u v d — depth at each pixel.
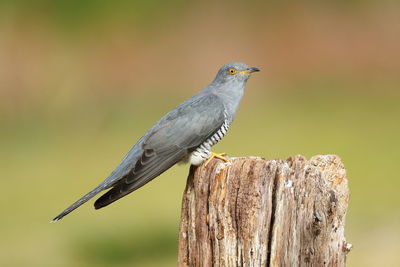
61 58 23.81
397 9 26.94
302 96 22.98
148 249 10.86
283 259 4.89
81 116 21.66
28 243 11.33
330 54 25.47
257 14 26.52
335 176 5.07
